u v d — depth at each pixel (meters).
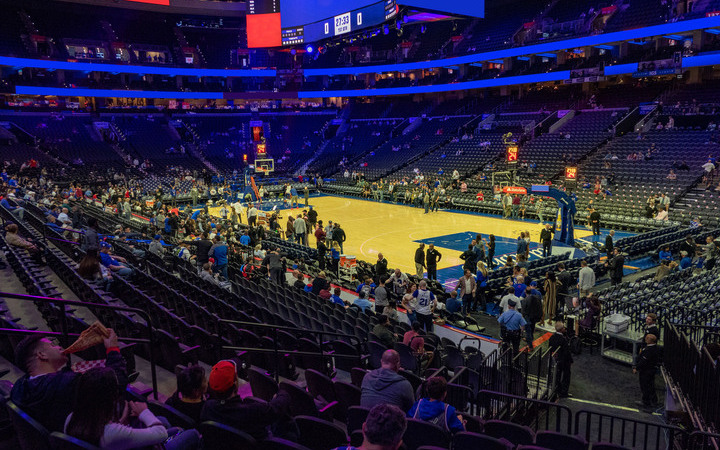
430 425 5.45
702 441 7.81
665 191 31.70
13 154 47.59
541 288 17.92
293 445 3.86
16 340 6.61
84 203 33.50
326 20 38.88
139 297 10.71
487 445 5.31
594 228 28.34
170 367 7.79
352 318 12.60
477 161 44.34
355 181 49.16
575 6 47.09
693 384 9.23
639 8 41.38
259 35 43.03
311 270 21.31
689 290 15.66
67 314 8.26
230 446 3.93
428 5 31.20
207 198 46.41
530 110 48.59
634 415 10.70
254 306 11.98
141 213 35.59
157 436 3.31
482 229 30.81
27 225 17.94
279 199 46.19
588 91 45.84
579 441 6.13
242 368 8.26
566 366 11.42
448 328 14.37
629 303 14.48
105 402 3.09
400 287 16.81
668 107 38.84
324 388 7.28
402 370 8.34
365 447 2.89
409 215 36.47
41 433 3.07
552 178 37.97
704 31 37.53
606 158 36.78
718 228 26.28
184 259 17.64
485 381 9.98
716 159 31.92
